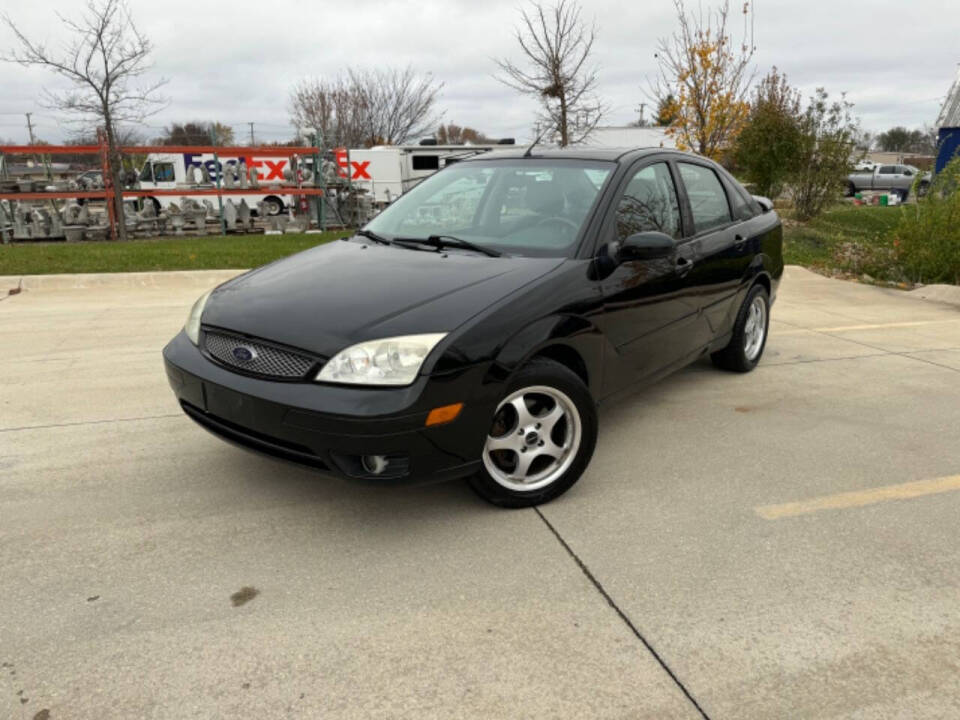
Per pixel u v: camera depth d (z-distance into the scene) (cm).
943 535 325
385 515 327
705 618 262
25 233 1633
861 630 259
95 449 389
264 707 216
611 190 387
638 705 221
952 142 1759
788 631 257
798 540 318
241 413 300
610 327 361
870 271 1098
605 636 251
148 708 214
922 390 530
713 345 495
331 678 228
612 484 366
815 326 747
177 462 375
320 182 1942
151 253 1167
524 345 308
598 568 292
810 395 512
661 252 356
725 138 1728
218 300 344
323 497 341
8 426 420
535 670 234
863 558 305
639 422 453
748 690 229
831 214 2088
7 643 239
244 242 1478
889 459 406
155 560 288
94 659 233
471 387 292
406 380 281
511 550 302
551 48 1698
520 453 328
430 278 331
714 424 452
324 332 293
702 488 364
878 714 221
